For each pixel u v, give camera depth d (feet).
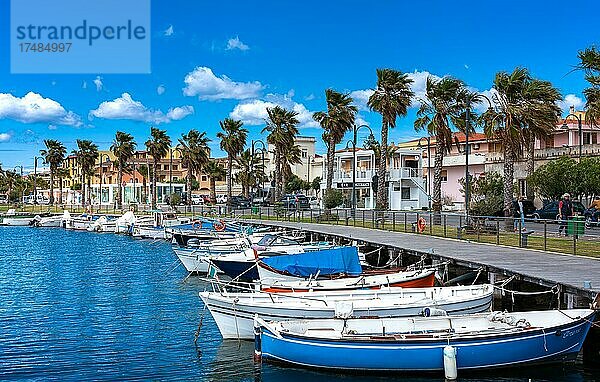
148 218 243.60
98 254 160.04
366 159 259.19
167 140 308.60
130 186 391.65
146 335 67.46
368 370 50.08
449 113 153.17
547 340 50.01
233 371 53.52
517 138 118.42
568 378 49.11
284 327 54.24
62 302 88.84
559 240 99.40
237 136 271.49
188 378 52.19
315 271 77.00
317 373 51.44
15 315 79.36
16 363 57.00
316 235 141.49
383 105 174.29
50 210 340.80
